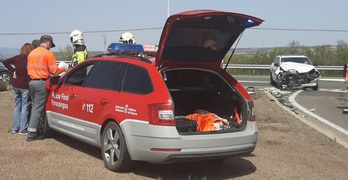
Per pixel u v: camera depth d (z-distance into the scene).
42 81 7.18
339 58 35.16
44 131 7.45
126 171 5.71
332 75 31.81
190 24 5.37
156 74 5.48
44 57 7.18
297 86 19.23
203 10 5.35
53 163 5.98
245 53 37.31
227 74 6.22
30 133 7.23
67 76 7.04
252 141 5.78
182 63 5.95
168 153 5.12
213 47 5.96
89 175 5.52
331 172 6.45
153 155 5.20
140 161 5.94
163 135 5.11
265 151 7.47
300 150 7.77
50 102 7.24
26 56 7.65
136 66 5.77
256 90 18.12
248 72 32.84
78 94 6.50
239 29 5.78
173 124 5.18
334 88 21.14
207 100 6.47
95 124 6.05
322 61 35.03
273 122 10.53
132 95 5.52
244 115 5.88
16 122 7.81
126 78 5.80
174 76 6.30
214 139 5.36
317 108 13.98
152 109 5.20
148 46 7.82
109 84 6.04
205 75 6.42
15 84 7.65
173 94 6.32
